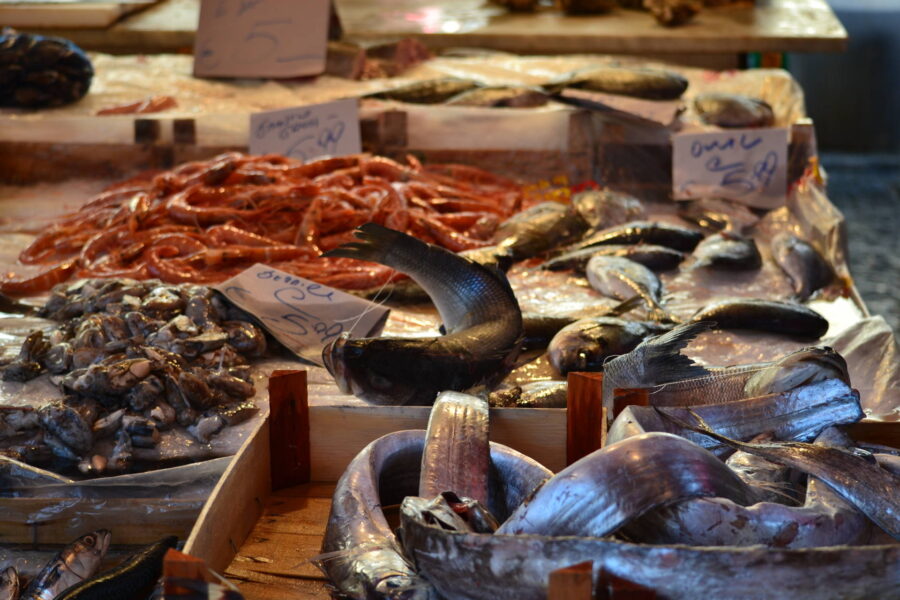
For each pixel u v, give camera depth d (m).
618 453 1.33
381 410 1.85
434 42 5.59
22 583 1.78
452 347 2.13
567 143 4.18
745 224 3.84
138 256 3.37
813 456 1.49
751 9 5.98
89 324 2.55
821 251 3.50
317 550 1.68
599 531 1.29
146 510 1.87
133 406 2.25
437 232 3.49
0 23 5.59
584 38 5.47
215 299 2.72
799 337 2.74
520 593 1.23
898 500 1.43
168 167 4.28
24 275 3.28
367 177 3.83
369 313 2.69
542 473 1.60
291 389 1.83
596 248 3.35
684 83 4.22
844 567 1.18
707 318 2.72
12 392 2.40
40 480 1.97
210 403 2.29
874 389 2.41
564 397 2.18
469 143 4.23
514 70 5.04
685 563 1.17
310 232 3.39
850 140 13.18
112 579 1.63
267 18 4.85
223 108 4.48
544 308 3.00
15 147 4.25
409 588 1.35
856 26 12.73
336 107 4.16
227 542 1.61
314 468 1.90
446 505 1.36
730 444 1.55
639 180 4.18
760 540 1.33
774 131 3.91
